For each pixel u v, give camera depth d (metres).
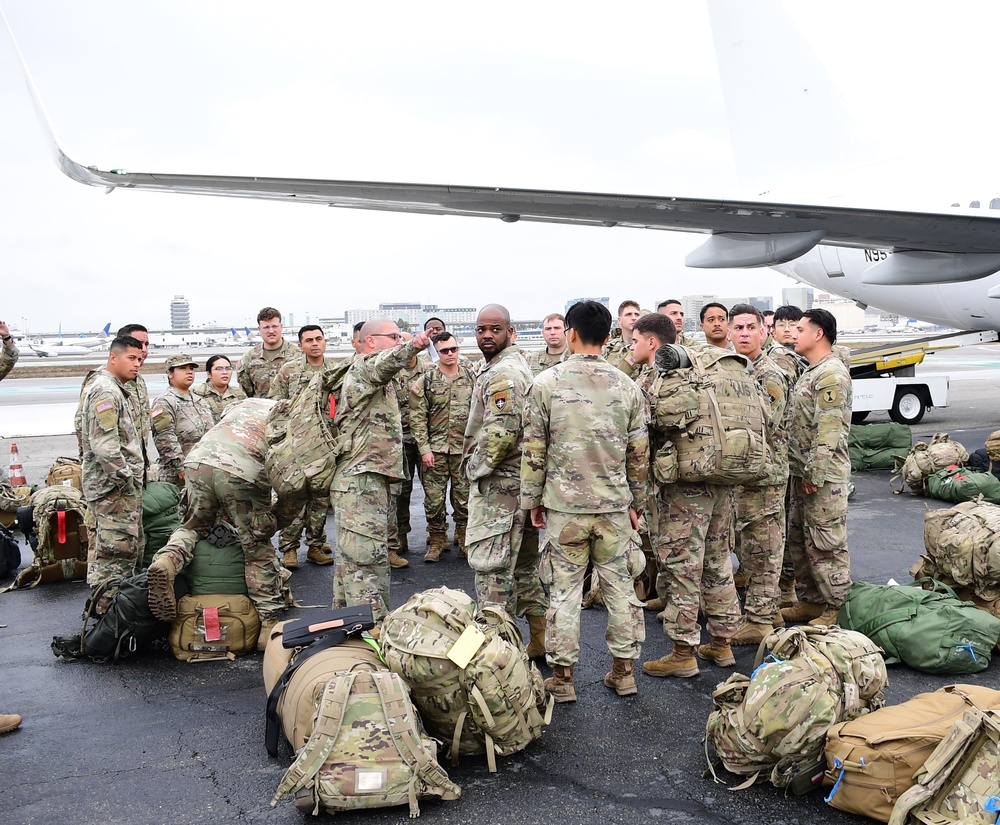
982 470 8.39
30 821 2.85
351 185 7.84
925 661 3.96
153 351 79.44
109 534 5.23
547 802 2.91
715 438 3.79
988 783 2.39
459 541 6.81
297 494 4.28
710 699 3.82
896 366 13.62
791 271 15.88
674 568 4.04
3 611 5.59
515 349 4.29
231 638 4.48
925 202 11.92
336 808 2.77
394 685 2.90
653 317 4.23
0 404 23.53
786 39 13.99
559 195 8.14
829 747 2.80
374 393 4.35
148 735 3.54
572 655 3.69
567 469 3.66
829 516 4.40
